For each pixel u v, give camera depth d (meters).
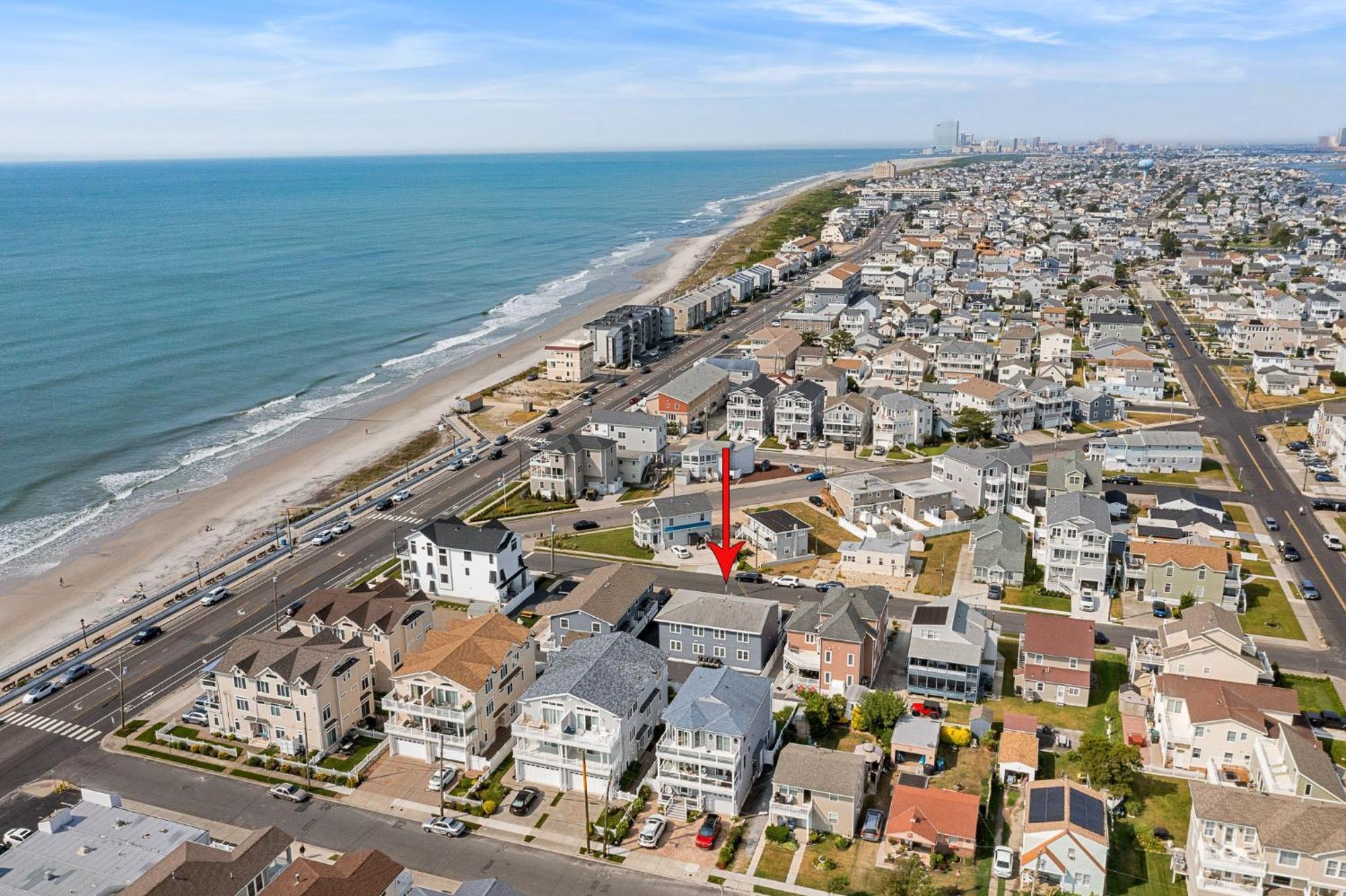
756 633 91.44
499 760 79.31
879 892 63.72
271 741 82.12
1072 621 92.12
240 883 58.53
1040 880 63.78
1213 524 120.62
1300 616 103.44
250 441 173.75
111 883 58.66
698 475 148.12
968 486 134.12
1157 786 74.62
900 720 81.44
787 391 166.62
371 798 75.06
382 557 122.00
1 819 72.38
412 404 194.62
